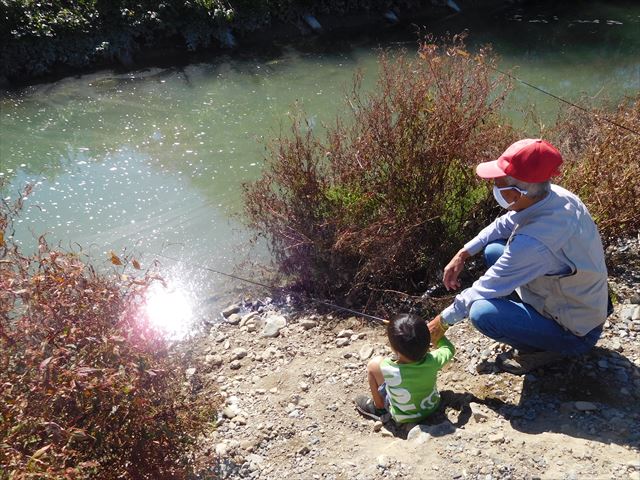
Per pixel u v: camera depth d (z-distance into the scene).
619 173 4.79
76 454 2.82
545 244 3.14
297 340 4.79
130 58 10.12
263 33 11.17
